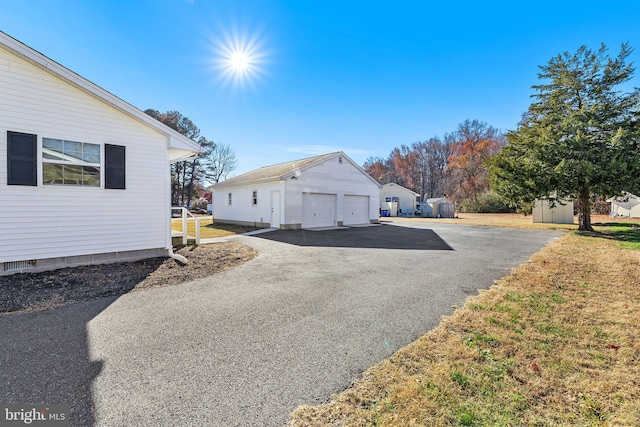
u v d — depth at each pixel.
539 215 19.06
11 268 5.59
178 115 37.25
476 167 38.59
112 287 5.02
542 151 12.88
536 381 2.31
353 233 13.32
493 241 10.71
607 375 2.40
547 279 5.32
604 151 11.83
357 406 2.04
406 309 3.98
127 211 6.93
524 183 13.34
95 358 2.69
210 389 2.24
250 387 2.26
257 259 7.42
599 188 12.18
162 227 7.47
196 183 42.22
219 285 5.15
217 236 12.08
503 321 3.48
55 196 6.03
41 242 5.89
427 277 5.69
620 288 4.75
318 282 5.35
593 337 3.06
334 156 17.08
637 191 11.36
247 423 1.88
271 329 3.35
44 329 3.34
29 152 5.76
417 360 2.64
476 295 4.57
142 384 2.30
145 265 6.57
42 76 5.90
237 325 3.46
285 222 14.74
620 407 2.02
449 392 2.17
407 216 32.00
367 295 4.60
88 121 6.42
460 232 13.73
